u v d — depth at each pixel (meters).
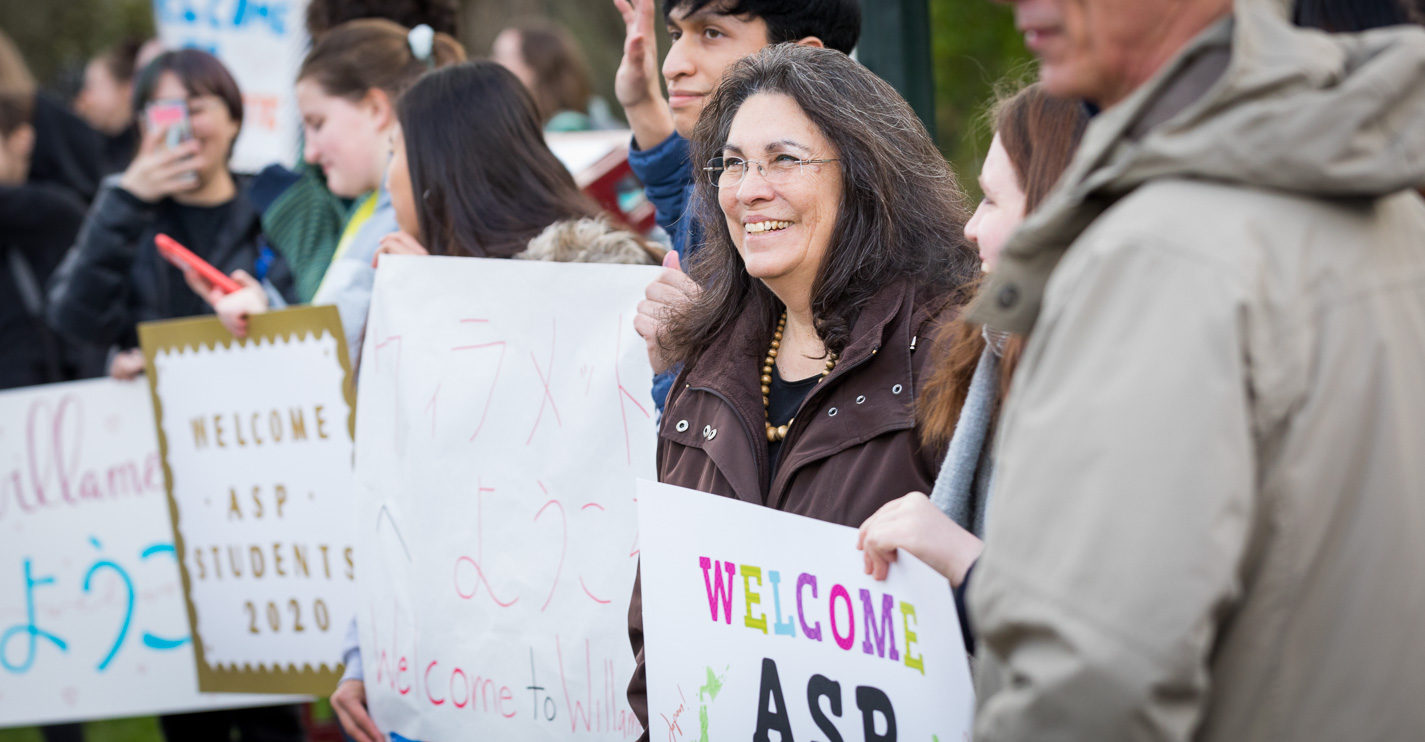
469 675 2.88
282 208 4.64
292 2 7.27
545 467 2.82
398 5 4.55
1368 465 1.33
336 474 3.67
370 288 3.68
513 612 2.83
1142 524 1.28
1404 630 1.32
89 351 5.49
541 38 6.80
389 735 3.07
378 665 3.07
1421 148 1.32
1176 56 1.41
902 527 1.89
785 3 3.04
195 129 4.66
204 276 3.81
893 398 2.17
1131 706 1.26
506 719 2.83
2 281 5.43
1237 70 1.34
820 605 2.02
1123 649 1.26
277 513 3.75
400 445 3.03
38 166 6.64
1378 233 1.42
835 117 2.31
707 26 3.05
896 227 2.33
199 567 3.90
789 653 2.06
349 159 3.98
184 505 3.90
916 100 3.91
